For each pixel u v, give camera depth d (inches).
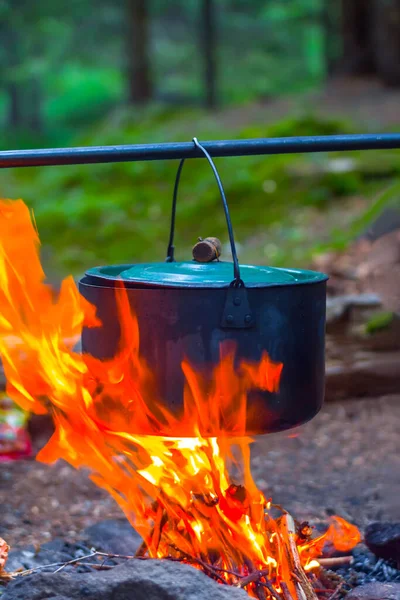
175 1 986.1
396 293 223.8
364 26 553.0
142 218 356.2
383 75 519.8
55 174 422.3
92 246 339.0
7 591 87.4
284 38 978.1
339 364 197.9
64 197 394.0
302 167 344.5
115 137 526.6
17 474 170.9
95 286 87.3
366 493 154.7
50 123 1129.4
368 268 242.1
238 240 317.7
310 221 313.4
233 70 979.3
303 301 85.4
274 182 343.9
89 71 1134.4
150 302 82.7
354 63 553.9
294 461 174.1
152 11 972.6
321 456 175.8
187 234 339.3
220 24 957.8
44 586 86.9
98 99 1133.7
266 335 83.0
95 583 85.9
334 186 333.1
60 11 885.8
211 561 99.4
